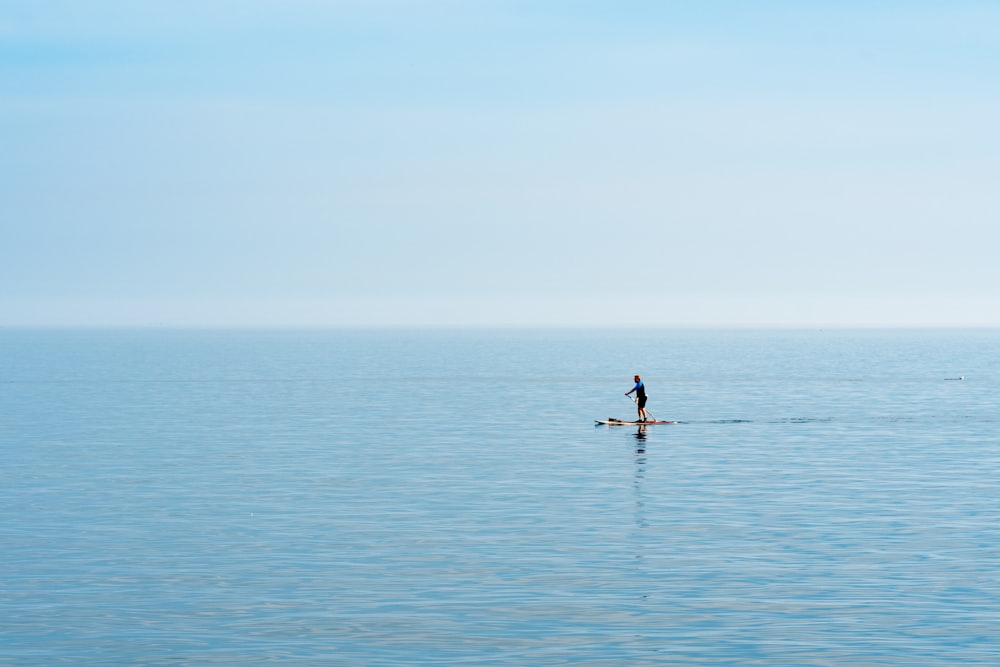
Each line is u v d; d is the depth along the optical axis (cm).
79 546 4112
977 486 5447
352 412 10131
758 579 3628
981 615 3234
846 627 3133
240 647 2994
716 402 11312
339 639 3053
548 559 3900
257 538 4253
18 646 3002
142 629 3138
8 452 6944
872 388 13662
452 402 11412
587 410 10344
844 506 4888
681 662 2878
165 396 12369
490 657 2919
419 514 4734
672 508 4853
